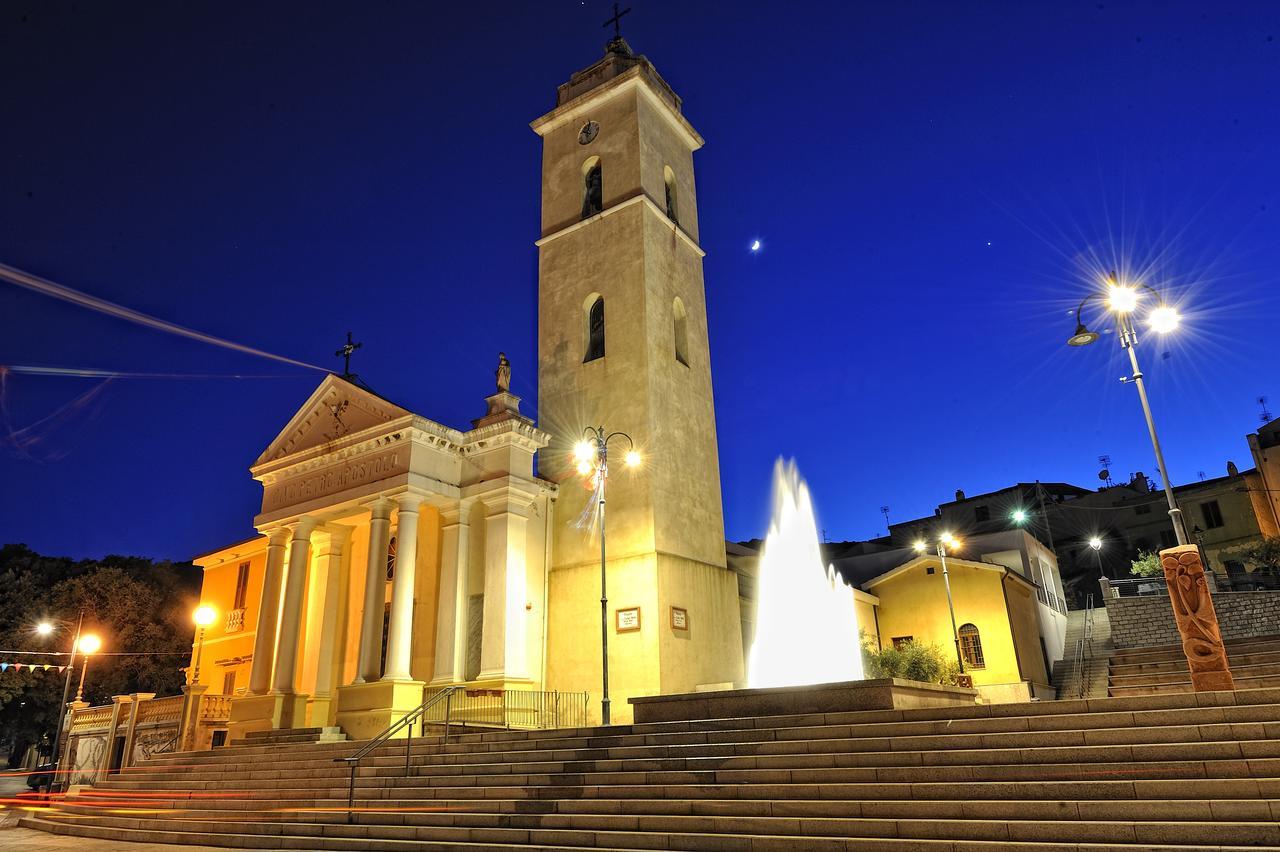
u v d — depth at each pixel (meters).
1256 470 48.97
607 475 26.11
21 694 43.84
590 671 24.00
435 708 22.39
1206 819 8.67
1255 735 9.66
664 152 32.00
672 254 30.33
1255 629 28.52
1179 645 27.38
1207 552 50.69
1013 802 9.58
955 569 33.34
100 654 45.03
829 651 31.41
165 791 19.73
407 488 23.61
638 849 11.09
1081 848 8.56
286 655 25.00
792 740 12.62
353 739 21.92
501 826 12.98
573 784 13.60
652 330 27.59
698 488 27.81
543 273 30.81
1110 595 32.28
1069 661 36.00
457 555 24.53
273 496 27.97
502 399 25.91
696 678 24.45
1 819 21.61
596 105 31.83
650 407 26.27
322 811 15.24
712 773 12.23
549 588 25.61
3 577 46.00
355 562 28.09
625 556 24.77
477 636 24.06
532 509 25.75
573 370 28.47
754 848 10.28
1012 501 58.41
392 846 13.09
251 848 14.77
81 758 30.86
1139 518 56.41
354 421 26.31
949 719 11.87
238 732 24.64
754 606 31.77
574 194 31.30
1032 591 36.31
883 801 10.37
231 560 34.94
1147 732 10.19
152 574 53.38
